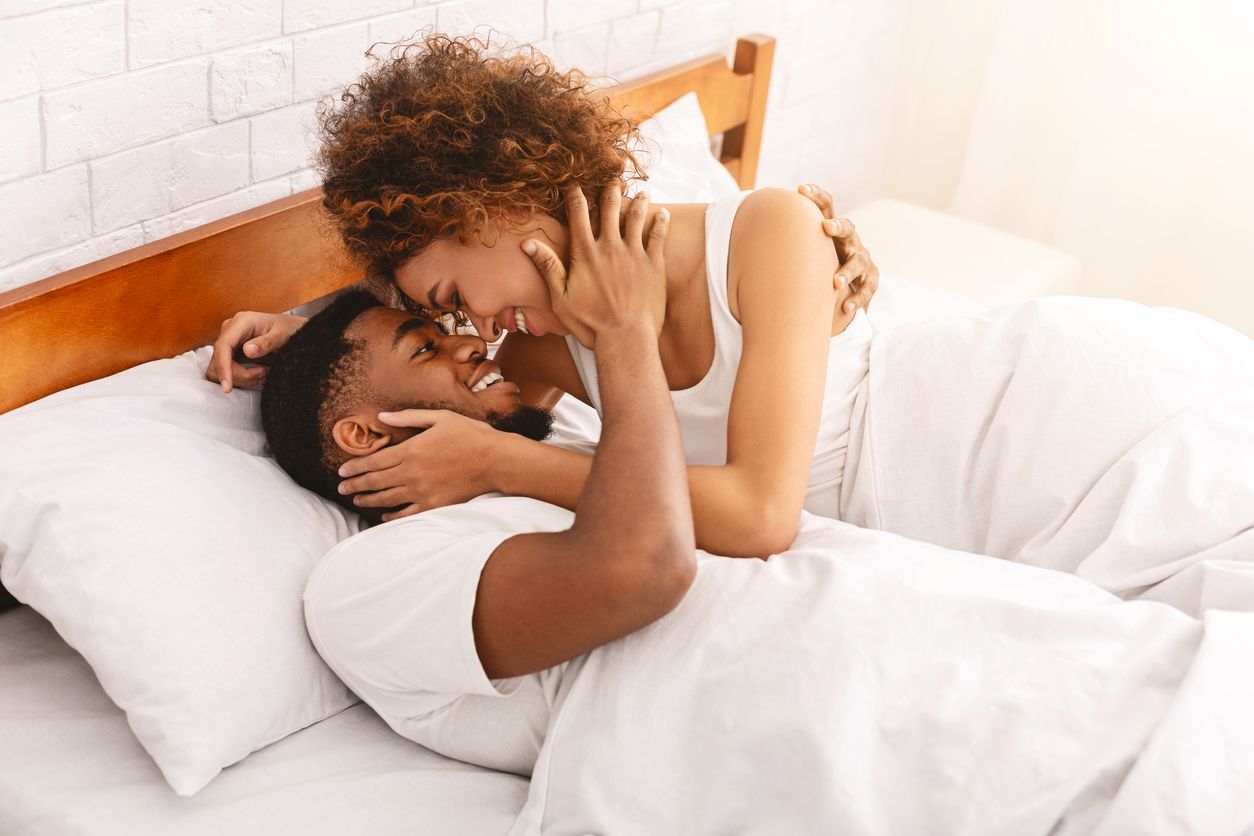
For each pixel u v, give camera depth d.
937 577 1.02
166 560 1.06
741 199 1.20
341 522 1.20
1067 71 2.59
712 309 1.18
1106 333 1.24
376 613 1.03
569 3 1.79
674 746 0.96
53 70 1.17
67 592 1.04
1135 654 0.94
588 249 1.12
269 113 1.41
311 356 1.16
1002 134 2.67
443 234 1.11
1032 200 2.73
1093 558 1.14
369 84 1.18
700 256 1.20
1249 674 0.90
